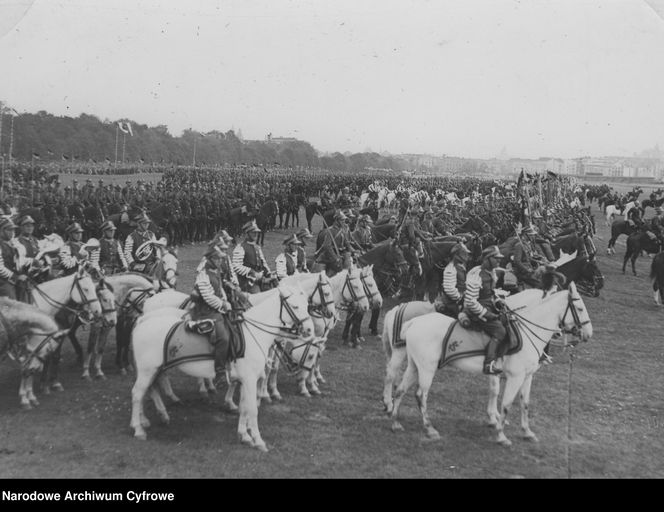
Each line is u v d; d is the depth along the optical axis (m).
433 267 19.91
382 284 18.45
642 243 29.25
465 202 42.50
